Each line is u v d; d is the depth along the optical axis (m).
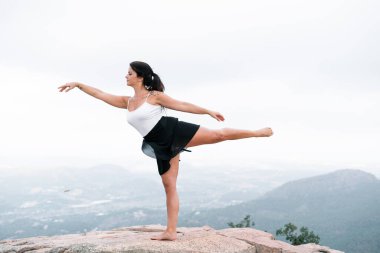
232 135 4.86
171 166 4.97
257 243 5.65
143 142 4.96
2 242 6.73
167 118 4.81
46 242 5.93
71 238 6.52
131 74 4.68
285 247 5.66
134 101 4.82
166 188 5.09
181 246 4.90
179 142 4.77
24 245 5.96
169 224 5.16
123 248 4.81
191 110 4.67
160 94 4.70
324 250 8.02
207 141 4.85
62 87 5.09
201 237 5.37
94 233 7.33
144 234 6.23
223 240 5.37
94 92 5.16
